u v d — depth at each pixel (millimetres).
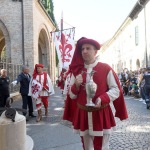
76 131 3408
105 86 3312
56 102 14352
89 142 3447
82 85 3324
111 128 3363
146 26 22781
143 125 8008
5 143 4211
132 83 17562
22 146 4414
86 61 3404
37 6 20109
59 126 8047
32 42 18469
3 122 4234
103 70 3324
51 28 27531
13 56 18359
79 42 3369
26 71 9469
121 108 3447
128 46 31219
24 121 4492
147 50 22656
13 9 18469
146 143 6059
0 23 18453
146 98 11609
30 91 9102
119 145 5949
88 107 3250
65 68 11719
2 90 9391
